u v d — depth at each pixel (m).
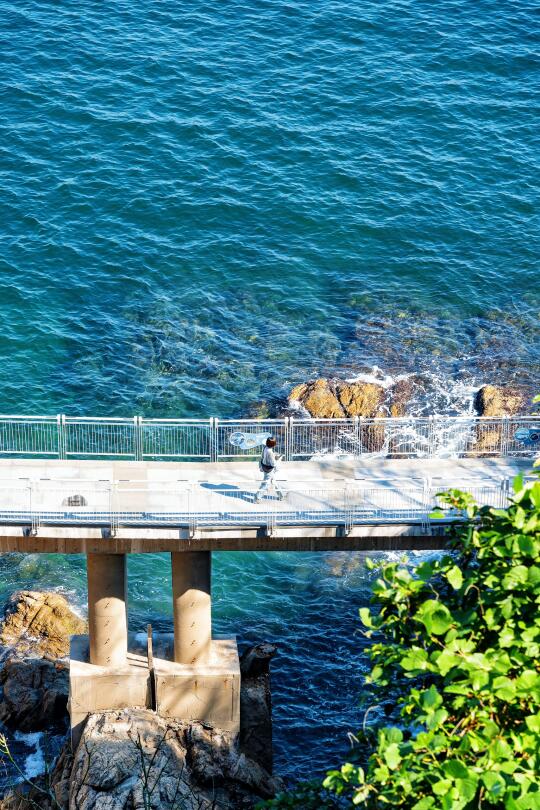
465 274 81.94
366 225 85.31
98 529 45.25
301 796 30.83
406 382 71.94
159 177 88.44
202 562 47.12
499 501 47.09
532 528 28.44
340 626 57.62
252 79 99.31
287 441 52.94
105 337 75.06
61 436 54.06
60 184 87.19
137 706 48.75
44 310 76.62
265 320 77.38
